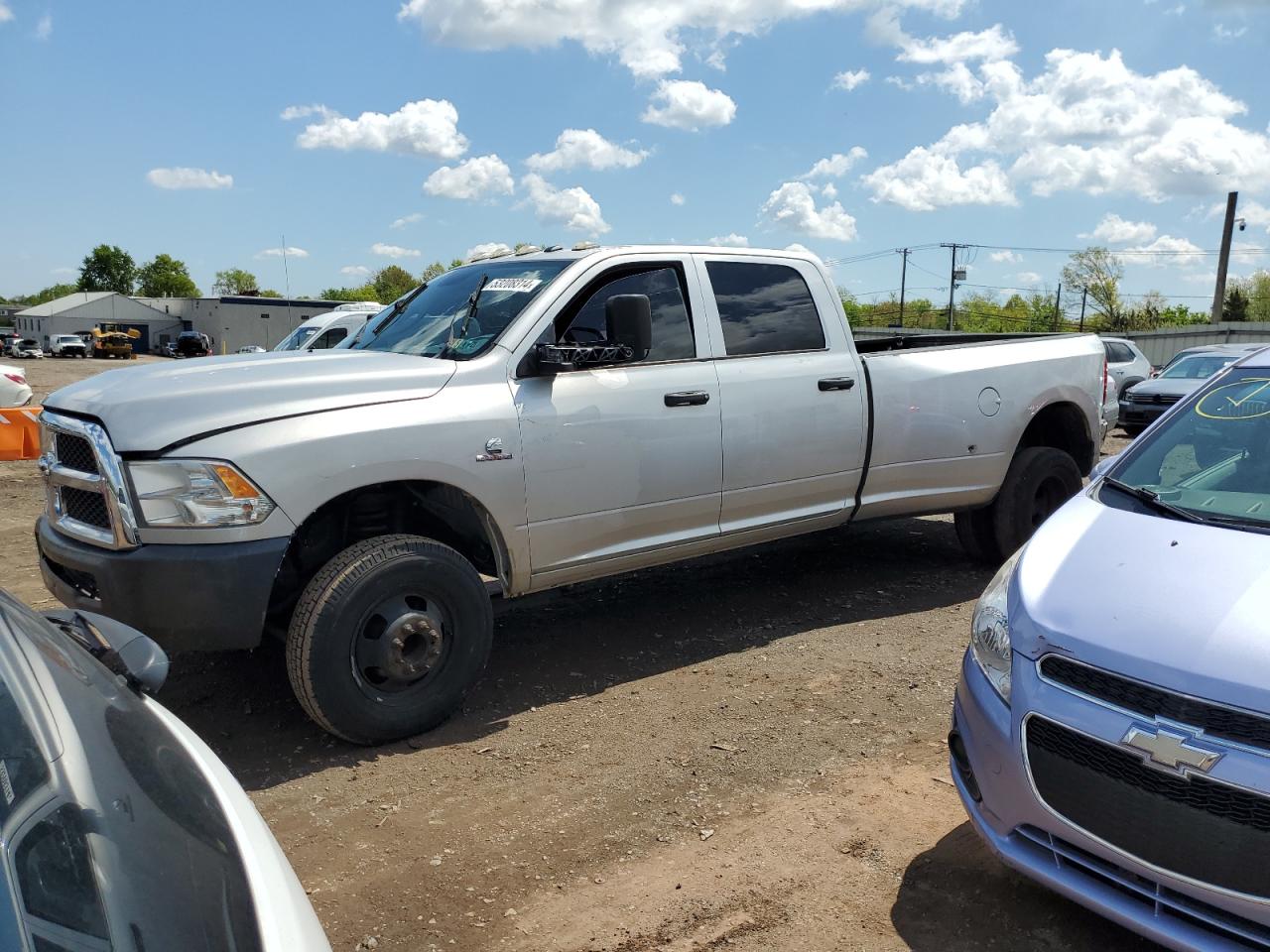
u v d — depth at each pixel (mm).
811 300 5539
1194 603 2453
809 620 5648
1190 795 2225
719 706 4430
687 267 5090
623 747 4031
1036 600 2721
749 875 3096
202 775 2018
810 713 4340
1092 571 2740
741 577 6535
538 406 4402
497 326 4539
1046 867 2557
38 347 56875
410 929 2852
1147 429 3590
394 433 3986
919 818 3430
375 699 3971
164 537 3678
